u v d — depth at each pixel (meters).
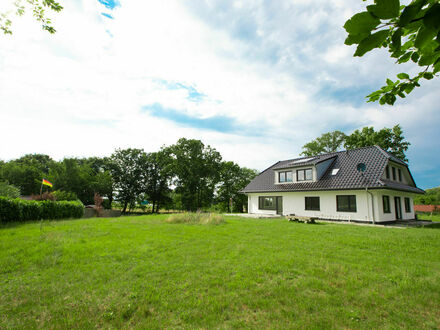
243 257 6.06
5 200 11.52
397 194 17.94
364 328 3.00
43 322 3.09
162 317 3.26
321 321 3.14
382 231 10.71
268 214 22.20
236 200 41.81
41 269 5.04
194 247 7.10
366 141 27.73
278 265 5.36
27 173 37.25
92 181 36.47
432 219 21.55
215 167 40.34
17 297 3.78
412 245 7.59
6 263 5.23
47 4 5.79
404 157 26.97
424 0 0.97
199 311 3.39
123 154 43.34
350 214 15.92
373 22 1.02
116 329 2.97
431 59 1.50
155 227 11.46
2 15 5.68
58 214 15.62
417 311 3.43
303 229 11.23
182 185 39.19
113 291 4.02
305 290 4.09
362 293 3.97
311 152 37.19
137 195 42.94
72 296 3.83
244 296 3.85
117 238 8.31
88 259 5.74
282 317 3.25
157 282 4.41
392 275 4.76
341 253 6.54
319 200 17.95
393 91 2.09
